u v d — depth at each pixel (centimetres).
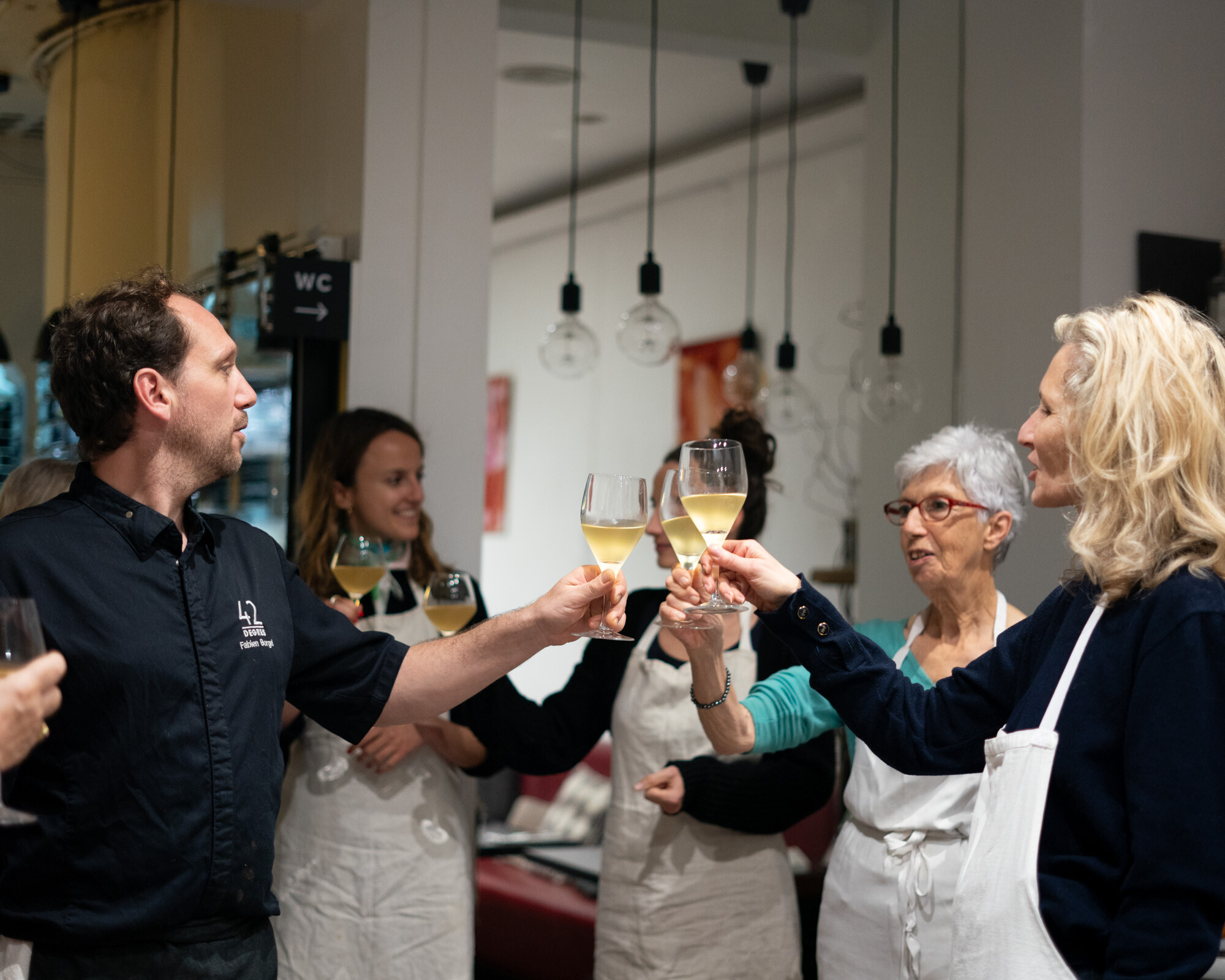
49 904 149
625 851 238
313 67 336
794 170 598
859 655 169
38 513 158
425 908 242
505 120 586
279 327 297
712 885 232
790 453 602
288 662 172
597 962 242
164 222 378
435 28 314
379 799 242
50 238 388
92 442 161
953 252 365
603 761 554
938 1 376
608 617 177
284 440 315
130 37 372
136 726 152
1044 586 311
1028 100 334
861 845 207
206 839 155
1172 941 121
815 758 242
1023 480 213
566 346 416
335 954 238
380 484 259
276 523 318
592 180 680
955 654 212
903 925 195
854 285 560
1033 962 131
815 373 582
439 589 235
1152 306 140
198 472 165
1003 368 343
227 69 358
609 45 483
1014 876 133
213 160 361
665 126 589
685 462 174
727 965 232
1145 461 133
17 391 396
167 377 160
